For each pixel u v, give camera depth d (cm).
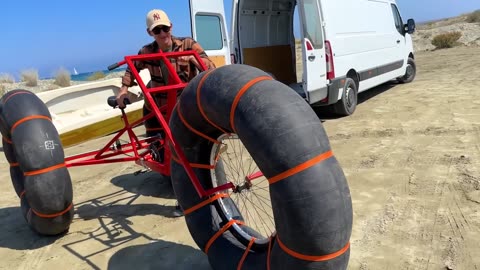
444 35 2402
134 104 867
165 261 353
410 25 1059
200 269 335
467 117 681
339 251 215
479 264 302
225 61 752
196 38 700
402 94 954
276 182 215
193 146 294
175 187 311
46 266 367
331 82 726
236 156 453
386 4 989
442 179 451
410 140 599
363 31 852
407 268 306
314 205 207
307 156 210
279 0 850
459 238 337
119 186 561
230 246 287
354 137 648
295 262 218
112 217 459
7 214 501
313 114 226
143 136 816
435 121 682
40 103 406
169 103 439
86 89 927
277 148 213
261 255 263
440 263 308
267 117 219
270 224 387
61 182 385
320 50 704
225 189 293
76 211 486
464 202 395
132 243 392
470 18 3706
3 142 443
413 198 415
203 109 258
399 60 1037
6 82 2220
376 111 809
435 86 1006
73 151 773
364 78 856
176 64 434
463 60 1515
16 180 444
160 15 421
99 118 815
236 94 235
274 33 877
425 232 351
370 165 517
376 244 341
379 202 414
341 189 213
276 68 880
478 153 512
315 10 700
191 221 305
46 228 399
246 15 802
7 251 402
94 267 357
